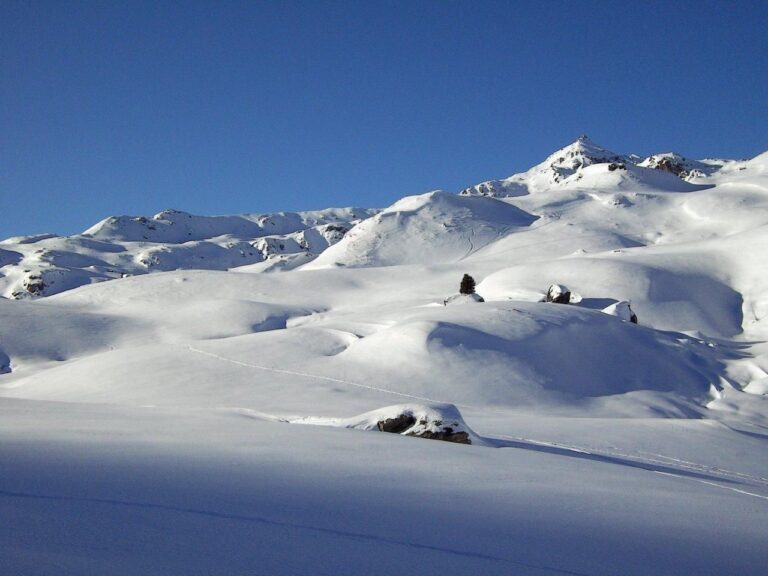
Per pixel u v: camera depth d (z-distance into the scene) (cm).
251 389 2905
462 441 1264
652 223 10294
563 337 3709
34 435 792
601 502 668
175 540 379
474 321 3772
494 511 565
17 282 16412
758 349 4366
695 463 1653
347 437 1008
